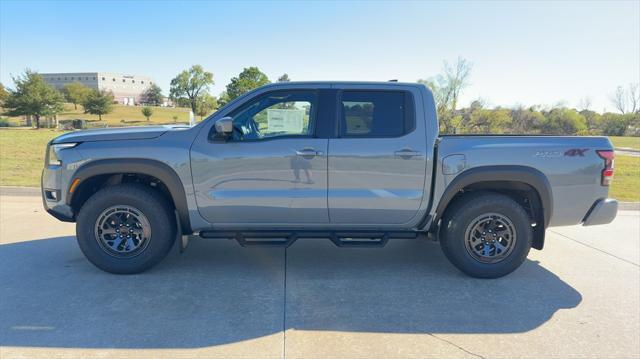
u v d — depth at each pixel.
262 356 2.85
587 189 4.22
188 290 3.88
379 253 5.10
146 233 4.17
